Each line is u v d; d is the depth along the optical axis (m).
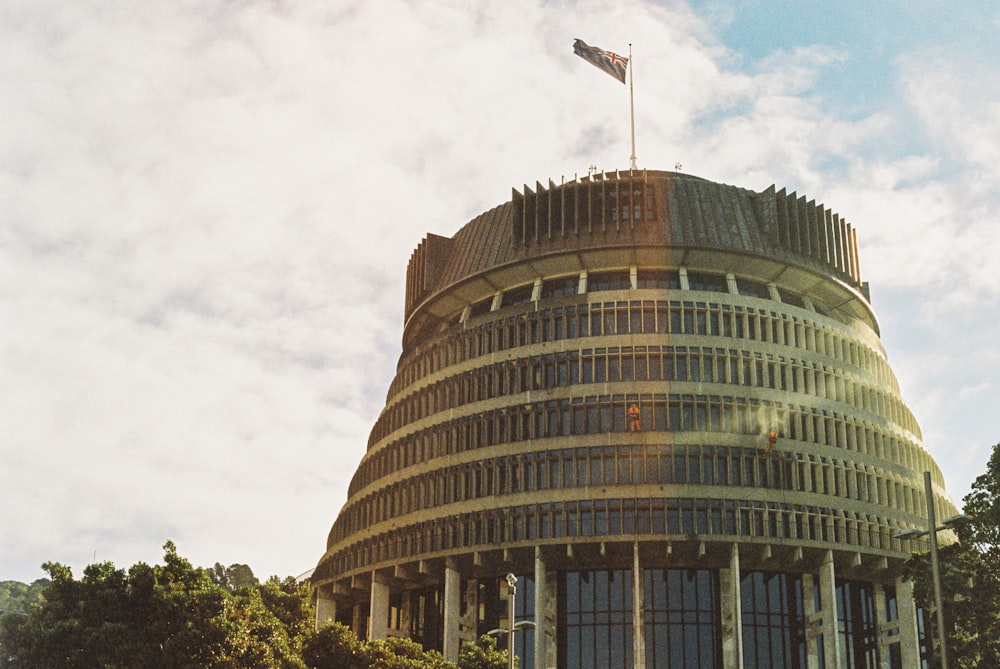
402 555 94.50
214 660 48.38
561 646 88.25
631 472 87.19
